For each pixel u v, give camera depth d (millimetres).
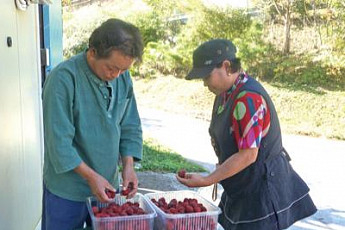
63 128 1862
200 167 5578
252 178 2055
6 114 2414
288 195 2141
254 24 10625
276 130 2072
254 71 10312
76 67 1910
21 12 2842
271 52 10375
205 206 2084
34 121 3164
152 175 5207
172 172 5367
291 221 2174
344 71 9508
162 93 10742
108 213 1860
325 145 6961
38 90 3324
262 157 2041
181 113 9344
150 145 6691
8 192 2418
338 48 9695
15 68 2654
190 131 7805
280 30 10367
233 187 2107
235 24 10789
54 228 2055
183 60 11297
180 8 11531
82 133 1950
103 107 1966
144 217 1859
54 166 1896
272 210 2061
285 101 9094
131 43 1777
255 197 2072
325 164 5832
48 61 3645
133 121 2203
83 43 11750
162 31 11641
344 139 7391
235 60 2014
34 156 3135
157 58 11562
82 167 1888
